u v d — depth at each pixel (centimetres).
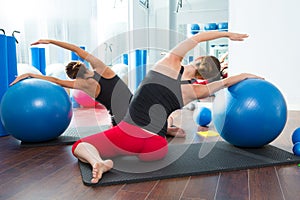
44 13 433
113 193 130
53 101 212
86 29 486
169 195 127
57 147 210
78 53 202
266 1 405
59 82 233
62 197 126
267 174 151
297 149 179
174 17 624
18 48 394
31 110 204
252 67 420
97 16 506
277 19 404
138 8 543
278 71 410
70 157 185
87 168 159
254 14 412
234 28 422
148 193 129
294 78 405
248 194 128
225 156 178
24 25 409
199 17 617
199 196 126
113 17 523
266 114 178
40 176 151
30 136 211
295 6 396
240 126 181
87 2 484
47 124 210
